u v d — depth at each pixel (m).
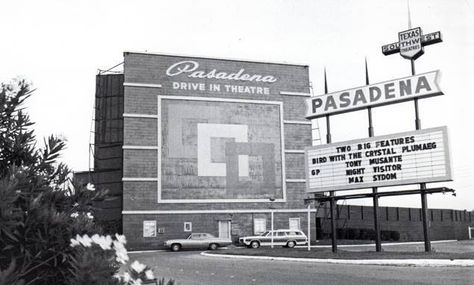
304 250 28.08
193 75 43.78
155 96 42.62
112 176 46.72
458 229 62.78
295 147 45.25
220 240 38.84
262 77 45.50
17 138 4.56
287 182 44.50
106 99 50.12
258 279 15.23
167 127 42.53
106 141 49.12
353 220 51.00
